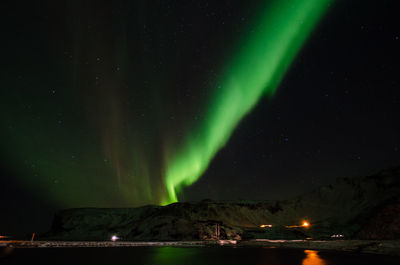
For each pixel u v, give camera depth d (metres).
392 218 81.56
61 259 37.59
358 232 87.75
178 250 52.47
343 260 37.50
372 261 36.31
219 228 90.12
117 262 35.03
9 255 41.84
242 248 57.69
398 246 50.84
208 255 43.41
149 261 36.00
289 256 42.19
